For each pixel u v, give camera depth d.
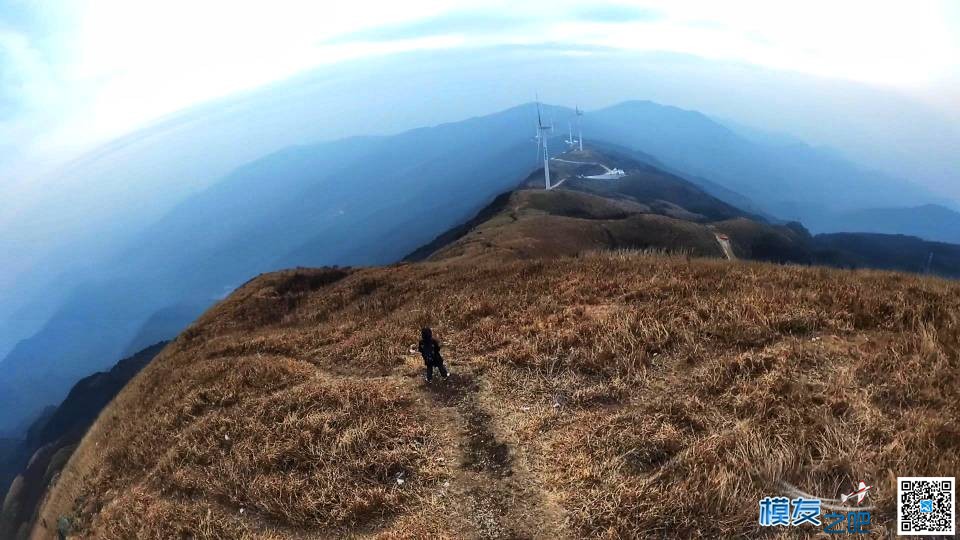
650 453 11.55
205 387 20.28
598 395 14.19
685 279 20.47
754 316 15.91
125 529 13.36
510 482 11.80
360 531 11.50
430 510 11.47
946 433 10.12
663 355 15.14
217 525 12.47
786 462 10.18
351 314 27.88
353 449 13.88
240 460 14.41
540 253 56.75
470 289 25.25
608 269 23.69
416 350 19.44
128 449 17.77
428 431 14.15
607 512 10.17
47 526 18.84
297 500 12.59
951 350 12.70
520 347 17.27
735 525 9.27
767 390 12.42
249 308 35.38
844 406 11.49
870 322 14.91
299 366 20.36
